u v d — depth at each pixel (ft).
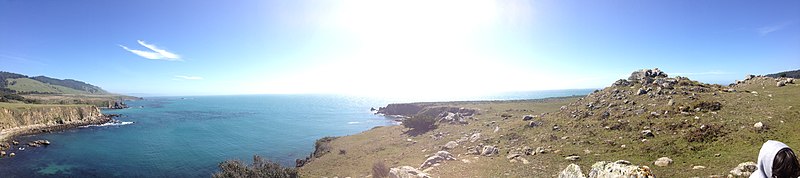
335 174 109.60
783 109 80.69
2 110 268.82
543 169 74.23
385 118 401.90
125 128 303.27
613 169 28.12
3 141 218.79
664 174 58.08
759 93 103.71
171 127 310.24
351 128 302.04
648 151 74.54
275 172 82.94
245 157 169.27
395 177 72.33
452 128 173.78
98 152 183.83
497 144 113.29
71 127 311.47
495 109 262.26
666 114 96.22
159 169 145.79
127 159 165.58
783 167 11.65
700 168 56.80
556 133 107.34
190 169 145.79
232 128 301.84
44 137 246.06
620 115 107.34
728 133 73.41
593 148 85.20
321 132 272.31
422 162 103.76
